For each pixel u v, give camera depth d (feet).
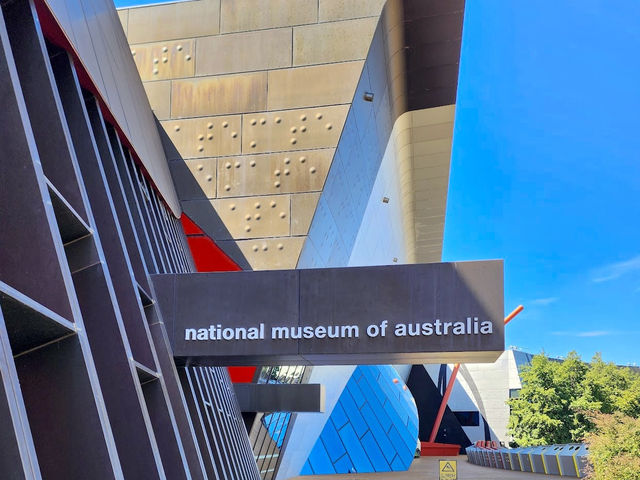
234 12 65.26
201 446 38.24
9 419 14.17
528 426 174.09
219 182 61.87
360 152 72.64
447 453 260.21
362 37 62.49
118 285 30.12
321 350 36.24
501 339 34.99
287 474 95.86
